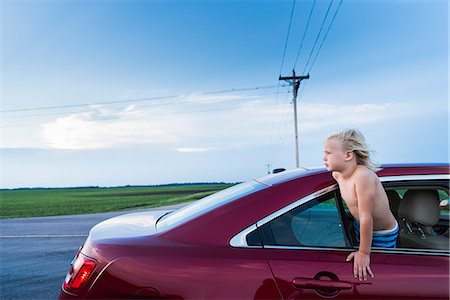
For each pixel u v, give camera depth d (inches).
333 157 67.9
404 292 59.7
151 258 66.4
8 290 165.0
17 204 1277.1
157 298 63.2
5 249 270.7
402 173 73.2
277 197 71.7
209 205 81.4
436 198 88.8
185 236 70.8
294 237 68.3
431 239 84.5
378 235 68.2
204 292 62.4
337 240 68.7
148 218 99.8
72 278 69.9
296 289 61.0
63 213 755.4
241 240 67.8
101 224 95.0
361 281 60.6
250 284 62.2
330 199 72.4
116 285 65.3
